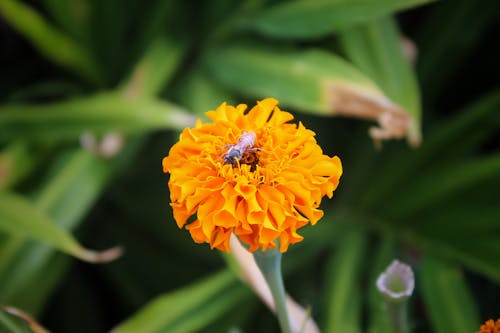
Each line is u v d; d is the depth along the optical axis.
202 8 0.71
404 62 0.62
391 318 0.50
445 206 0.64
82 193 0.63
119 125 0.62
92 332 0.72
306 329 0.54
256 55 0.66
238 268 0.56
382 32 0.62
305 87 0.61
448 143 0.66
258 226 0.44
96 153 0.64
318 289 0.69
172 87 0.72
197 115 0.65
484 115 0.64
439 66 0.71
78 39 0.71
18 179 0.63
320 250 0.67
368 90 0.60
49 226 0.58
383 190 0.67
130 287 0.71
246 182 0.43
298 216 0.43
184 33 0.71
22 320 0.52
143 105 0.62
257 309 0.66
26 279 0.60
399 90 0.61
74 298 0.72
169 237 0.71
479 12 0.70
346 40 0.62
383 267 0.62
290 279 0.69
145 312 0.58
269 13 0.64
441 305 0.60
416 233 0.65
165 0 0.69
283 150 0.44
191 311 0.58
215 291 0.59
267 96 0.62
